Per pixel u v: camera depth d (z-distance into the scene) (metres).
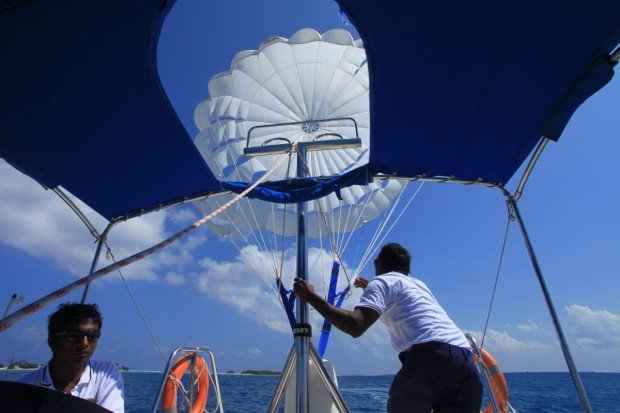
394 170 3.22
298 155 3.21
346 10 2.13
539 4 2.01
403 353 1.99
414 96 2.60
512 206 3.22
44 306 1.08
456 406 1.85
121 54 2.31
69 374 1.93
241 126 5.00
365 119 5.01
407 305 1.99
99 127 2.79
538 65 2.36
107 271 1.31
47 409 0.90
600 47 2.21
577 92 2.47
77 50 2.23
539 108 2.63
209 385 3.63
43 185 3.11
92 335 1.91
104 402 1.95
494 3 2.03
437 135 2.91
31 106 2.54
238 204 4.56
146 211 3.58
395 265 2.28
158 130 2.90
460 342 1.92
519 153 2.99
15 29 2.02
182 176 3.30
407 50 2.31
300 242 2.79
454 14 2.09
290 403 2.96
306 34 4.54
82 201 3.38
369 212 5.44
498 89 2.54
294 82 5.04
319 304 1.85
